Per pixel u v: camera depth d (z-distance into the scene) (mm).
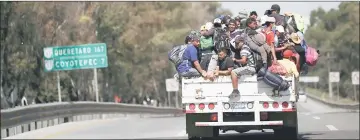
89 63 120250
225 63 40344
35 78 114812
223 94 40094
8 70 107062
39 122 65625
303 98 89625
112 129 59000
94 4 148875
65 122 76562
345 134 48781
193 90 40375
